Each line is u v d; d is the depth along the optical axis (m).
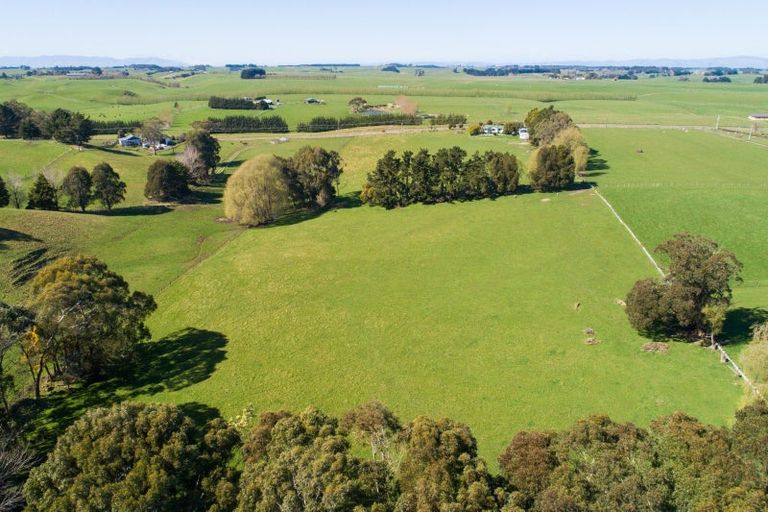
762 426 32.12
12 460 39.84
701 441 31.14
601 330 65.50
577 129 147.75
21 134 168.38
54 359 58.25
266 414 38.47
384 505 29.19
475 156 126.56
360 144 183.00
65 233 99.38
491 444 46.94
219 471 34.03
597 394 53.25
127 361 62.97
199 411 54.00
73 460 33.47
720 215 100.38
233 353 64.88
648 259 85.44
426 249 95.69
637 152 160.00
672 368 56.53
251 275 87.75
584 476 29.97
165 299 80.25
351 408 53.50
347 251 96.94
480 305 73.75
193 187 149.38
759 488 28.38
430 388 56.09
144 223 115.62
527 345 63.22
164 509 30.92
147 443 33.78
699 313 59.66
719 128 195.00
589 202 113.50
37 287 58.53
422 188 123.12
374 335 67.50
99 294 56.62
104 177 120.31
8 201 111.38
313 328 69.94
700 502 27.77
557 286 77.94
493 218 109.38
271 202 116.50
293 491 29.45
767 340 49.97
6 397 54.97
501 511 28.27
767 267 80.25
